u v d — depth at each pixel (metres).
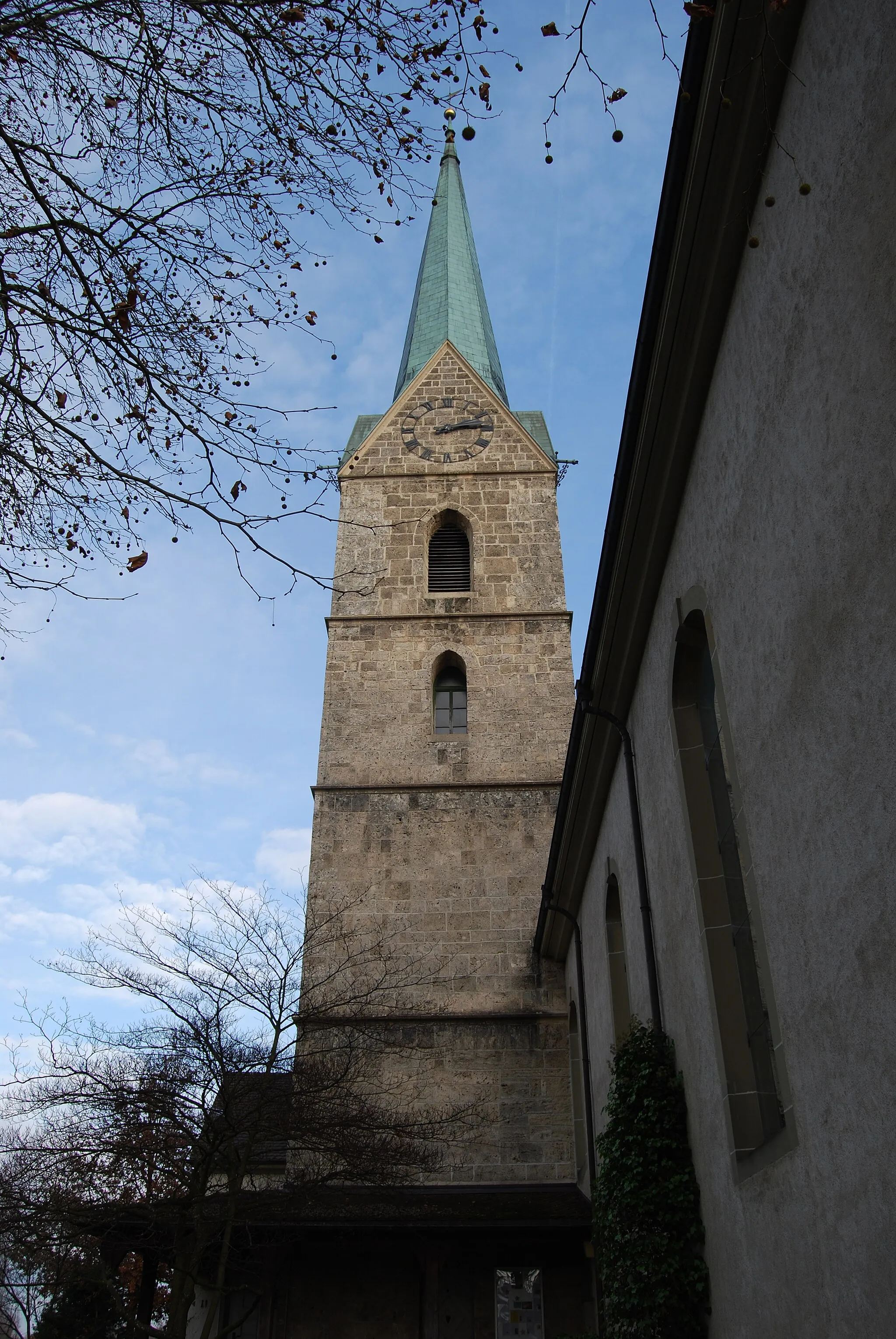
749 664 8.61
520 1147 21.67
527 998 23.34
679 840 11.62
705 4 7.89
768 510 8.12
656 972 13.02
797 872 7.46
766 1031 9.40
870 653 6.19
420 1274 19.55
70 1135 15.66
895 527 5.84
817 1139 7.09
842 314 6.62
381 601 29.11
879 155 6.08
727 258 8.98
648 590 12.75
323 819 25.62
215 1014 16.91
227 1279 20.58
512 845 25.20
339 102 7.29
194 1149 15.81
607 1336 12.27
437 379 33.19
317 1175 18.41
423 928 24.23
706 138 8.52
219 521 7.75
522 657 28.08
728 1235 9.63
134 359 7.45
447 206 42.97
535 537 30.17
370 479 31.25
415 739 26.86
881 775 6.05
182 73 7.25
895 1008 5.89
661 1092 11.69
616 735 15.46
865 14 6.31
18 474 7.61
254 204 7.55
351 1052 19.44
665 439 10.92
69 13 6.91
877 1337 6.16
